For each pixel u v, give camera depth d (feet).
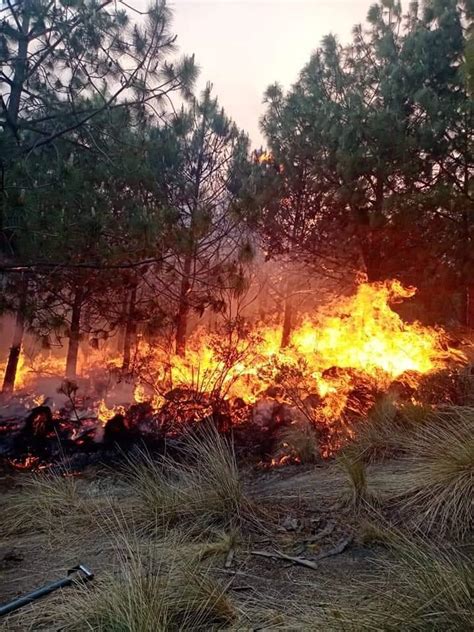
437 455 13.62
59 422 21.56
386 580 9.25
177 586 9.41
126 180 26.73
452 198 32.68
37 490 15.06
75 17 24.88
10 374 32.42
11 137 23.41
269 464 17.10
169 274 29.55
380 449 16.10
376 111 34.14
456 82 33.35
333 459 16.44
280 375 21.75
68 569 10.87
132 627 8.20
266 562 10.74
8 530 13.43
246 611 8.99
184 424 19.16
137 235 24.00
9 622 9.21
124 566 10.30
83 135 26.78
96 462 18.21
